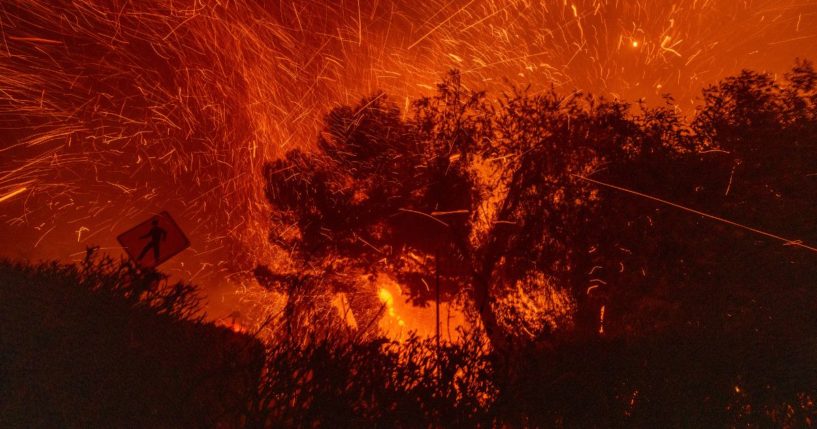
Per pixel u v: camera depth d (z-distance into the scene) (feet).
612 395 18.94
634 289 32.19
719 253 32.01
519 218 37.55
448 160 39.88
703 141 34.99
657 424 19.22
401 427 15.43
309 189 41.16
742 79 35.12
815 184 32.78
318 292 37.99
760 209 32.37
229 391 14.58
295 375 15.43
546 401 17.92
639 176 35.04
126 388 13.91
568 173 37.63
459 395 16.88
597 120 37.76
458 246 38.81
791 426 21.36
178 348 15.83
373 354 16.63
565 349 19.58
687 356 20.83
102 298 17.10
